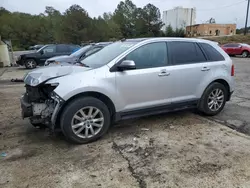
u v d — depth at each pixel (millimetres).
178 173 2941
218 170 3006
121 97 3908
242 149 3559
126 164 3150
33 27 69875
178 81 4410
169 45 4434
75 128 3633
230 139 3906
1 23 70562
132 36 72250
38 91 3682
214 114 5078
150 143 3756
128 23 74062
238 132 4215
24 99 3916
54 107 3574
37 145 3713
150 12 73000
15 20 72000
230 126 4516
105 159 3283
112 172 2975
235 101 6418
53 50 15484
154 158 3297
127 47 4117
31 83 3625
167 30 71188
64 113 3520
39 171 3006
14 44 66062
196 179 2824
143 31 72938
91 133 3756
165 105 4402
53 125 3566
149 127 4422
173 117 4973
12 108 5691
